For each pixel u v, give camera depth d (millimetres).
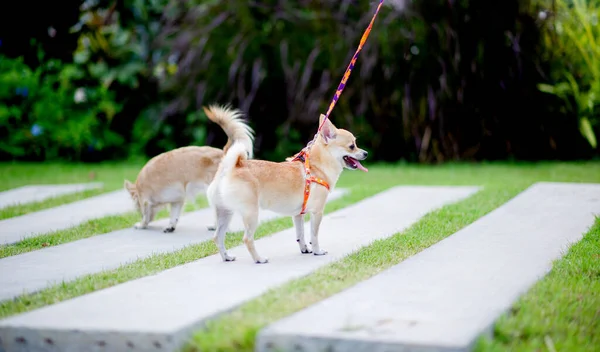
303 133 13695
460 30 12906
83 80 13922
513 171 11812
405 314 4383
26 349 4383
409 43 12852
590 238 6469
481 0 12828
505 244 6387
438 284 5117
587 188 9109
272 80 13820
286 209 6176
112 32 14281
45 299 5043
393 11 12789
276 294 4875
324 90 13031
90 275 5684
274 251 6465
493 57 12883
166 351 4117
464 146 13594
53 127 13961
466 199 8789
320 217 6254
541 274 5367
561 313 4500
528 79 12906
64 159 14547
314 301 4715
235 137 7102
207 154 7449
